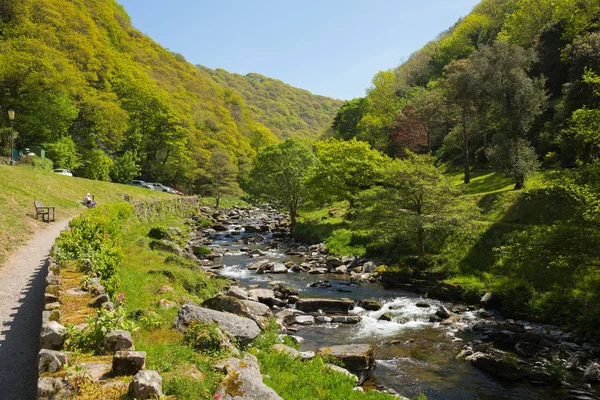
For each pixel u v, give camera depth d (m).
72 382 6.26
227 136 122.56
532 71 59.94
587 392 13.08
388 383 13.55
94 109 64.31
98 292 10.57
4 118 51.09
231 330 12.02
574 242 18.22
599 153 30.48
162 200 52.41
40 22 70.88
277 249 41.72
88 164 61.44
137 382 6.10
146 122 84.69
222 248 41.62
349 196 47.53
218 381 8.12
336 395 10.07
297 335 18.00
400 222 29.61
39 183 35.06
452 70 60.69
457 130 55.94
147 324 11.41
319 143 67.69
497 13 104.69
